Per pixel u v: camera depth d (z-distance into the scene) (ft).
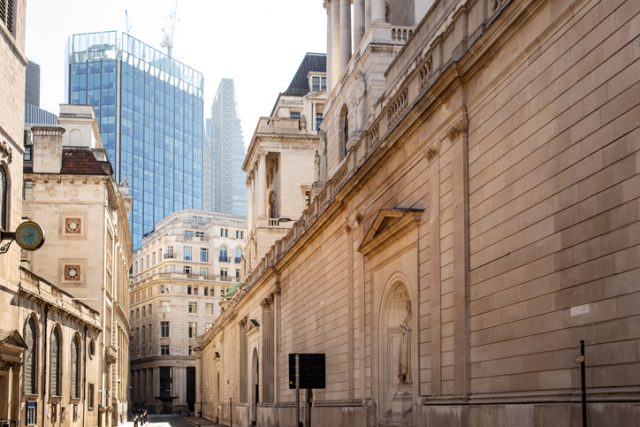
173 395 414.82
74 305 156.15
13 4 114.52
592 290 48.75
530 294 56.24
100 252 185.98
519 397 56.80
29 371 123.75
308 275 134.51
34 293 121.80
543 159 55.11
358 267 101.50
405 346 86.48
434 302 73.67
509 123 60.49
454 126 69.46
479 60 64.80
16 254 114.11
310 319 131.64
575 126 51.24
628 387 44.93
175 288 424.05
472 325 65.82
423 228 78.07
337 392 111.14
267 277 171.53
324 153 153.89
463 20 69.41
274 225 219.61
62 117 222.48
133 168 638.53
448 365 70.38
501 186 61.46
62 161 188.85
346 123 141.90
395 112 90.58
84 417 166.09
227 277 439.22
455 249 68.95
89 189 187.11
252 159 233.55
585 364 49.03
